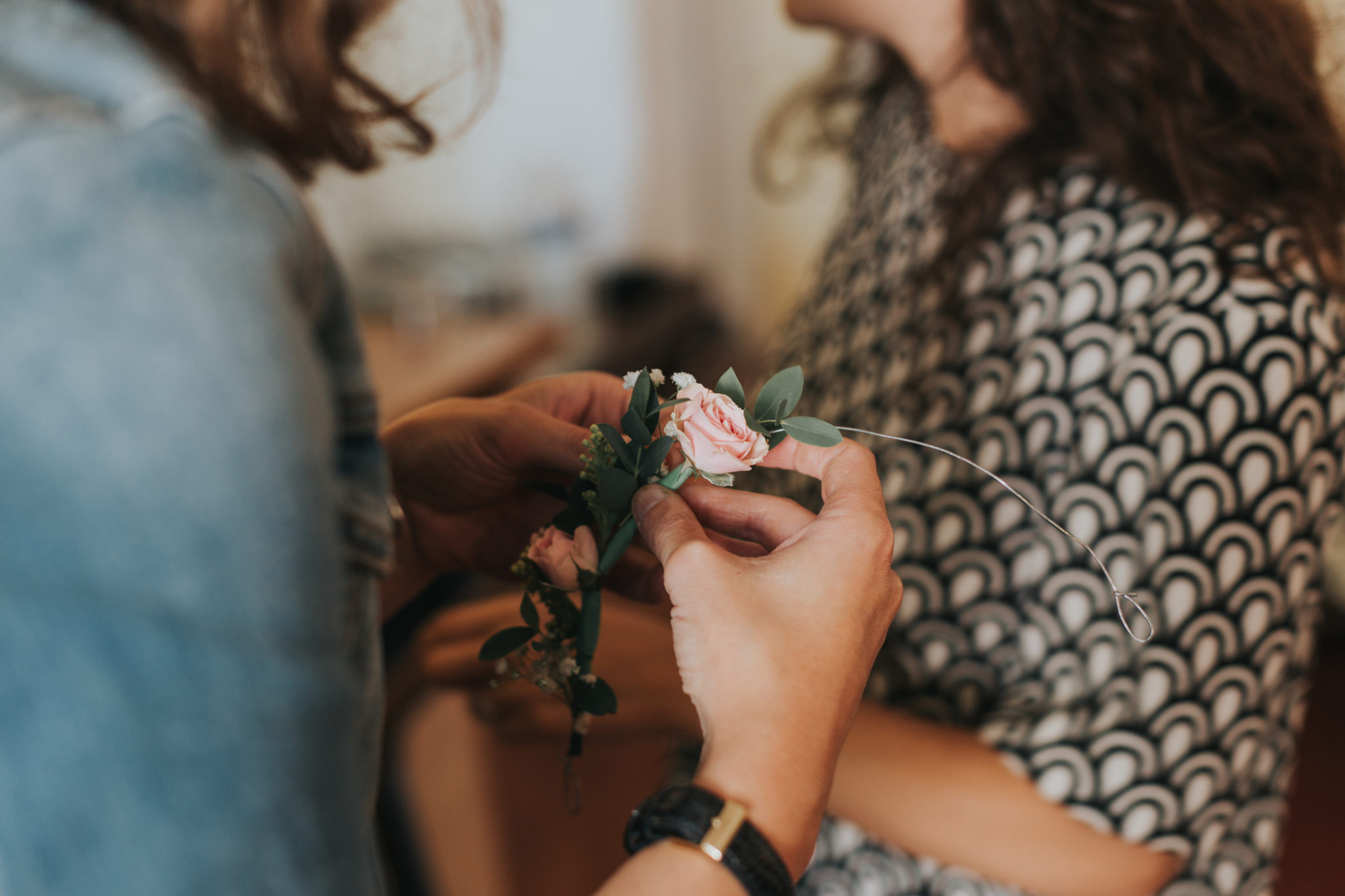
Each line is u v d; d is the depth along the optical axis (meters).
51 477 0.30
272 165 0.33
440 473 0.53
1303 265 0.53
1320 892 1.06
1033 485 0.58
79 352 0.29
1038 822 0.54
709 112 1.71
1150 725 0.52
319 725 0.31
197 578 0.30
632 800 0.89
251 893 0.31
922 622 0.61
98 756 0.30
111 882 0.31
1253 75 0.56
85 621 0.30
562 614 0.48
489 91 0.44
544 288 1.62
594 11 1.61
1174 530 0.52
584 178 1.75
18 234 0.29
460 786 1.10
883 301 0.72
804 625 0.39
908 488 0.62
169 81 0.32
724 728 0.38
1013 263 0.60
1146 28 0.56
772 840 0.37
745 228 1.80
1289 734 0.57
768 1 1.62
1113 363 0.55
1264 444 0.51
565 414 0.56
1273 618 0.52
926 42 0.66
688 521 0.42
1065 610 0.56
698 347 1.72
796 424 0.43
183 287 0.30
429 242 1.72
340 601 0.32
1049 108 0.60
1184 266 0.54
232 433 0.30
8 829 0.31
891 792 0.56
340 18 0.37
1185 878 0.56
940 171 0.70
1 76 0.32
